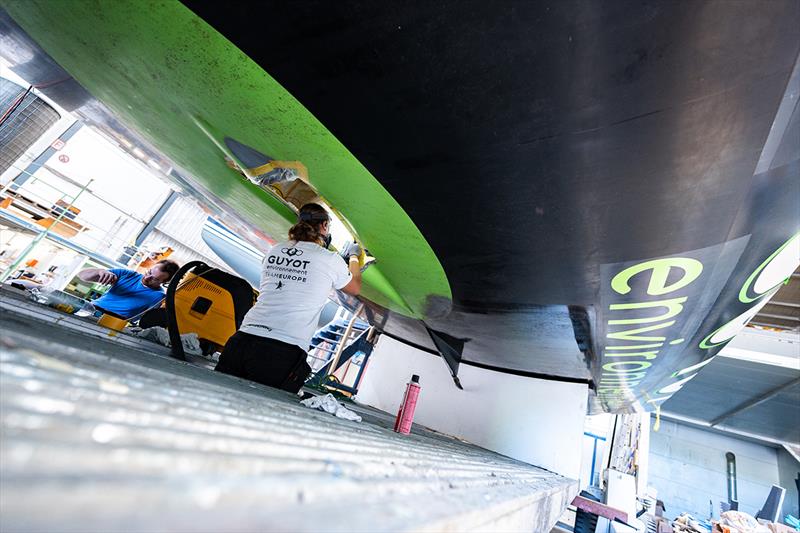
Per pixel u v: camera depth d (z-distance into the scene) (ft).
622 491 17.06
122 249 28.94
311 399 3.87
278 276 5.35
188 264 5.07
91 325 4.85
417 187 3.59
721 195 3.24
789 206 3.62
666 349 7.04
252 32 2.54
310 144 3.92
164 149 6.73
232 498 0.91
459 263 4.84
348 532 0.93
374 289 8.10
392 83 2.63
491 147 2.94
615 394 11.02
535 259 4.26
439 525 1.21
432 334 8.65
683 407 38.91
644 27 2.16
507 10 2.15
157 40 3.45
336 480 1.32
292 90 2.90
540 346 7.25
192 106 4.31
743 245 4.09
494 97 2.59
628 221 3.50
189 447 1.12
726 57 2.25
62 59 5.11
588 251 3.96
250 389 3.53
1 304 3.49
